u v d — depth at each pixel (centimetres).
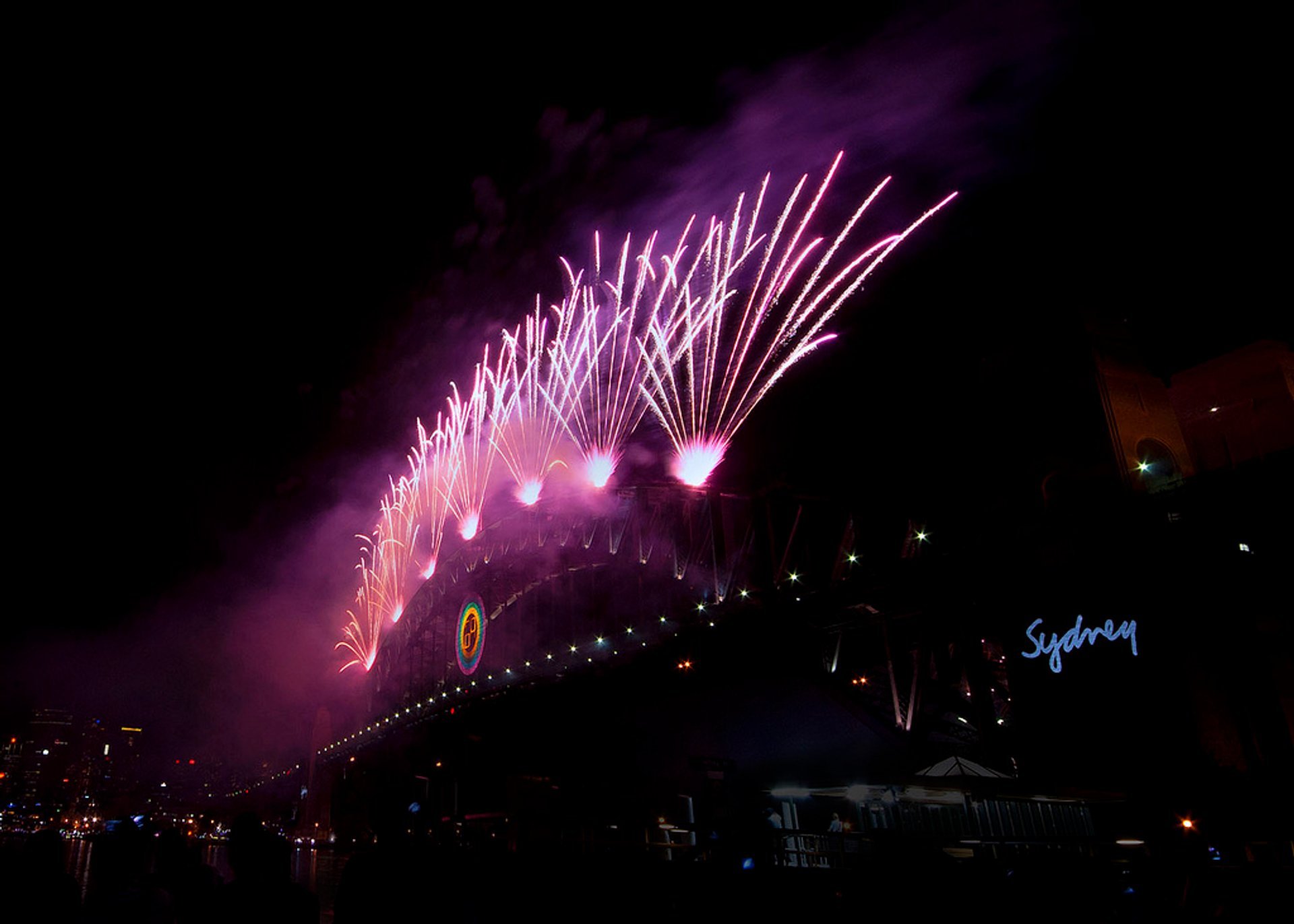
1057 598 3238
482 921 2188
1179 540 2938
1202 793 2423
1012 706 3306
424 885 648
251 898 614
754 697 5025
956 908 1527
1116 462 3275
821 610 4325
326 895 3850
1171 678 2808
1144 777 2620
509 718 7594
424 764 9588
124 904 698
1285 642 2750
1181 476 3366
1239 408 3516
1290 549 2705
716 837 2141
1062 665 3134
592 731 6197
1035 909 1507
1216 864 1512
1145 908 1484
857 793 2427
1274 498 2766
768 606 4700
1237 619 2770
